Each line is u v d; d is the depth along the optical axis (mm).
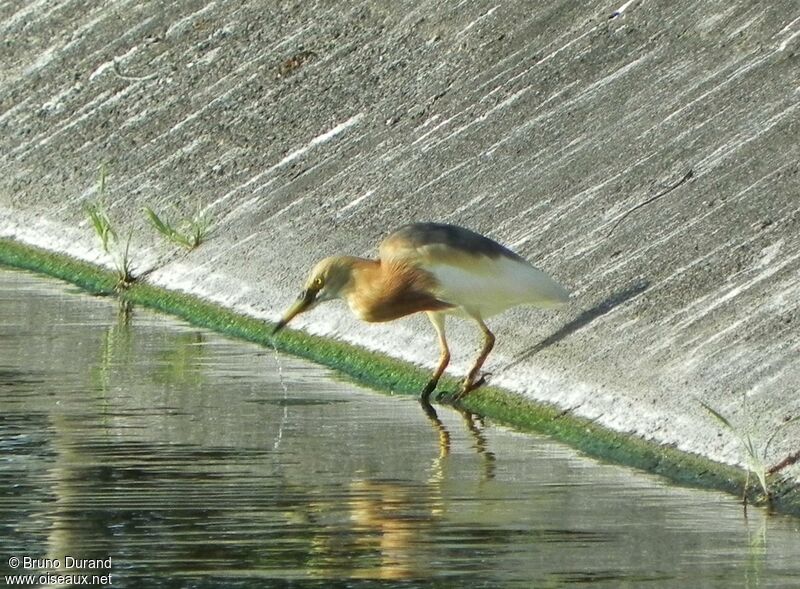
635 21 19953
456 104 19625
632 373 13422
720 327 13711
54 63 24109
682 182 16578
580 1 20734
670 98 18219
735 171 16484
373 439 12633
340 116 20297
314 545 10000
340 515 10570
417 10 21938
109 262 18766
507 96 19375
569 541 10133
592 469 11922
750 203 15789
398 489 11250
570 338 14273
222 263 17781
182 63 22906
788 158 16406
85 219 19938
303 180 19078
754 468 11258
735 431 11859
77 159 21453
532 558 9773
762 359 13008
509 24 20875
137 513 10586
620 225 16109
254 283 17094
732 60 18578
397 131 19469
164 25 24000
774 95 17625
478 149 18500
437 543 10094
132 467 11648
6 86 23969
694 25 19469
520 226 16766
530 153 18078
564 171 17484
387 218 17719
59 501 10922
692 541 10141
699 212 15898
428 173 18359
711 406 12594
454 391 14031
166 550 9906
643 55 19234
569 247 16016
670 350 13594
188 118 21469
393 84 20594
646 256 15344
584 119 18391
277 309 16422
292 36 22516
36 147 22172
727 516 10766
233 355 15438
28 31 25250
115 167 20922
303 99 20953
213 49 22953
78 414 13164
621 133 17875
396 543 10062
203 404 13570
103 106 22531
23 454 11977
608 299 14742
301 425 12977
